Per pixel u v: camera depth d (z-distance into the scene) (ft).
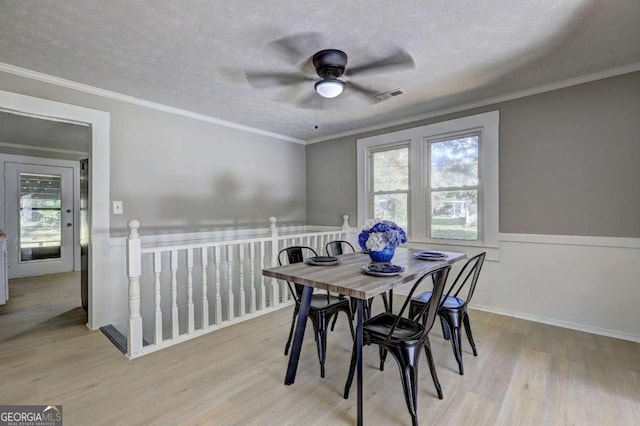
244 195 14.08
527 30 6.72
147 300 11.10
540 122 9.85
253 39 7.01
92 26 6.50
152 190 11.12
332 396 6.28
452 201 11.93
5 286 12.44
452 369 7.20
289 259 9.05
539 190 9.91
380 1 5.76
